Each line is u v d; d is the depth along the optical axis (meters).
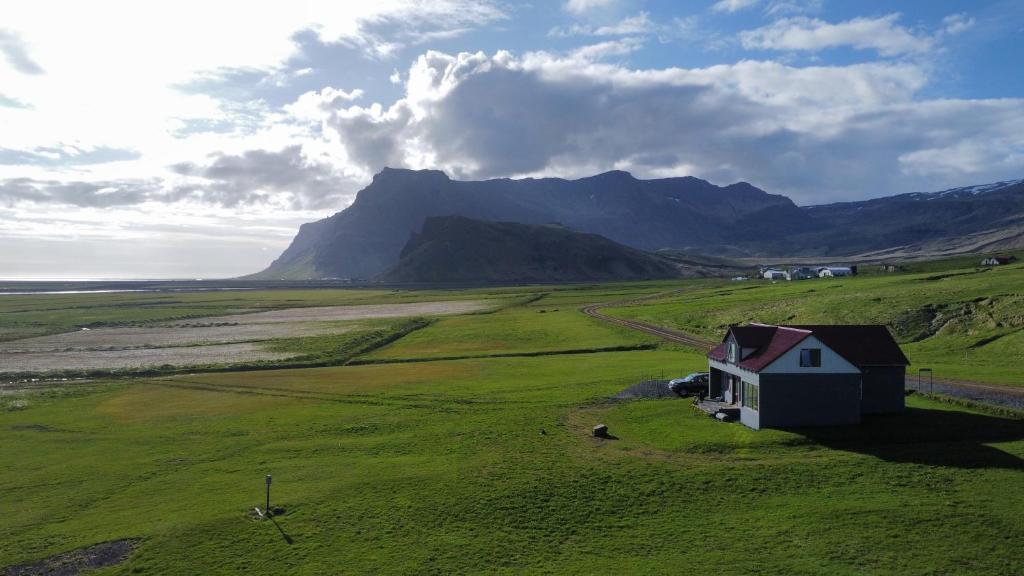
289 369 94.00
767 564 30.98
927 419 50.81
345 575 31.20
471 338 122.31
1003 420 49.66
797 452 44.84
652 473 41.81
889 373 53.03
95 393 77.75
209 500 40.59
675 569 30.89
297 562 32.50
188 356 109.19
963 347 83.56
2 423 62.41
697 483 40.09
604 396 63.78
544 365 87.56
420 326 150.38
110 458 50.06
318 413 62.75
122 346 124.81
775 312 119.12
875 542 32.53
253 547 34.16
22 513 39.66
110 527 37.19
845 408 50.22
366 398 68.88
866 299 113.12
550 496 39.34
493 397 65.94
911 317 98.75
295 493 41.09
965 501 36.22
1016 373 66.75
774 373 50.06
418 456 47.62
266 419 61.03
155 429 58.62
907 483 38.94
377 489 41.19
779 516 35.69
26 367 99.88
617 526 35.72
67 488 43.69
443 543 34.22
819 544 32.56
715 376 60.94
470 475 42.84
